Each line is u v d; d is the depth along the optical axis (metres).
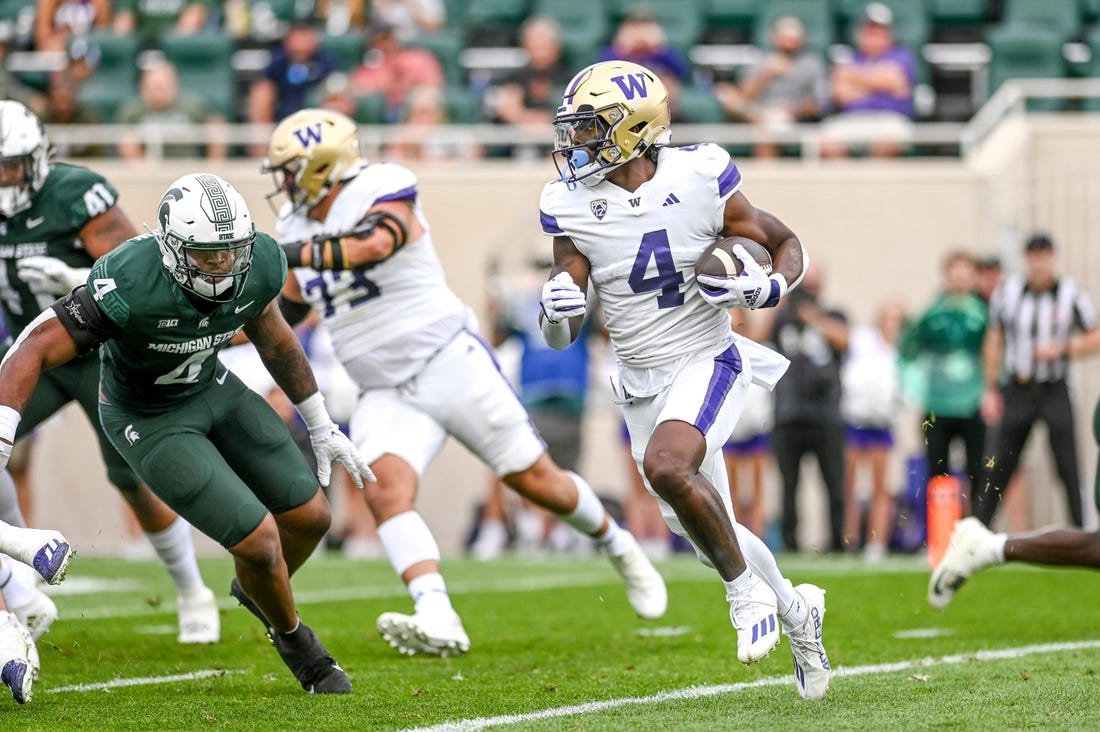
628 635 20.67
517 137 41.69
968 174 41.38
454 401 19.16
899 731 13.03
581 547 35.66
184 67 45.31
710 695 15.25
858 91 42.56
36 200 17.84
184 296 13.77
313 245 18.09
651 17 42.69
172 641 19.62
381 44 43.75
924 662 17.53
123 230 18.17
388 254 18.34
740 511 34.09
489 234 42.22
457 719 13.87
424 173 42.25
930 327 32.06
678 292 14.74
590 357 36.72
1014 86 41.78
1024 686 15.57
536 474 19.58
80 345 13.72
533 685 16.08
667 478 13.66
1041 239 30.48
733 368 14.73
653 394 14.98
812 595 14.48
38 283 17.55
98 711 14.35
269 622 15.39
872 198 41.75
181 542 19.14
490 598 25.27
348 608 23.67
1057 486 36.94
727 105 42.19
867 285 41.75
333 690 15.41
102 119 45.28
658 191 14.62
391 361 19.19
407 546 18.50
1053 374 30.61
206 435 14.84
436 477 40.66
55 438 39.97
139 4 46.75
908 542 34.75
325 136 18.53
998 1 45.97
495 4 47.31
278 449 15.16
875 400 33.75
